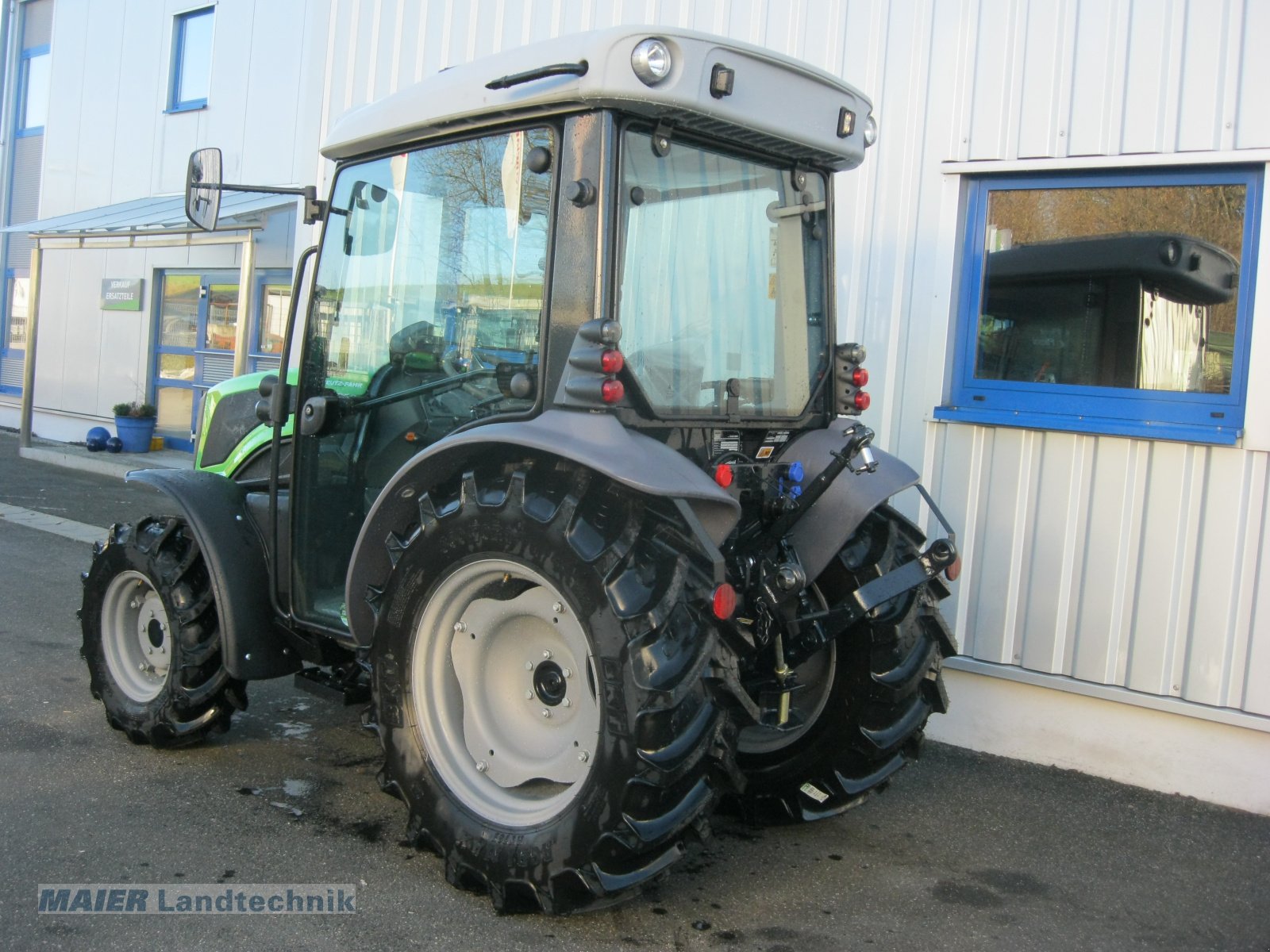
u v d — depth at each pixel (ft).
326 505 11.69
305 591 11.89
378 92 22.11
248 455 14.03
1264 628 13.14
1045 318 14.82
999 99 14.76
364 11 22.26
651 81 8.82
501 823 9.52
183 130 38.27
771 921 9.86
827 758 11.29
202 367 38.37
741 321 10.47
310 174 23.68
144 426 39.17
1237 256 13.42
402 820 11.57
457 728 10.12
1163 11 13.57
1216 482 13.41
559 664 9.62
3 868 9.93
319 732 14.19
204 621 12.55
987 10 14.80
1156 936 9.95
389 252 11.14
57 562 22.99
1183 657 13.65
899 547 11.20
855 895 10.51
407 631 10.03
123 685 13.33
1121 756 14.12
